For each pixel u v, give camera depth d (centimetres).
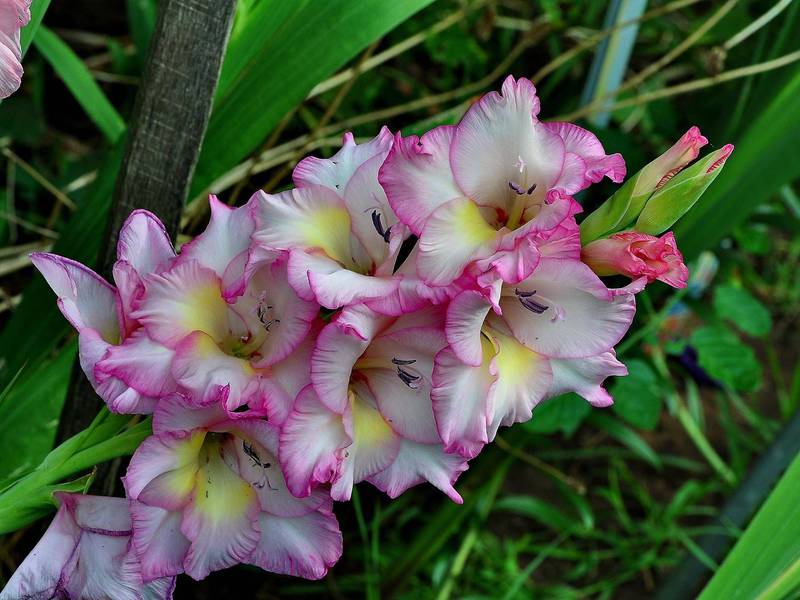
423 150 42
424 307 42
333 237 45
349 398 43
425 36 94
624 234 42
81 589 45
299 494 41
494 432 43
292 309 43
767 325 102
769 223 111
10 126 103
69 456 45
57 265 44
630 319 42
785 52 83
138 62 106
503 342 44
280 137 104
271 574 98
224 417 43
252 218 44
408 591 104
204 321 44
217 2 50
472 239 42
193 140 53
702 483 125
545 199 42
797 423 90
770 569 56
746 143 79
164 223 54
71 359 66
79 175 103
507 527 116
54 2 122
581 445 128
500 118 42
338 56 58
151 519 44
